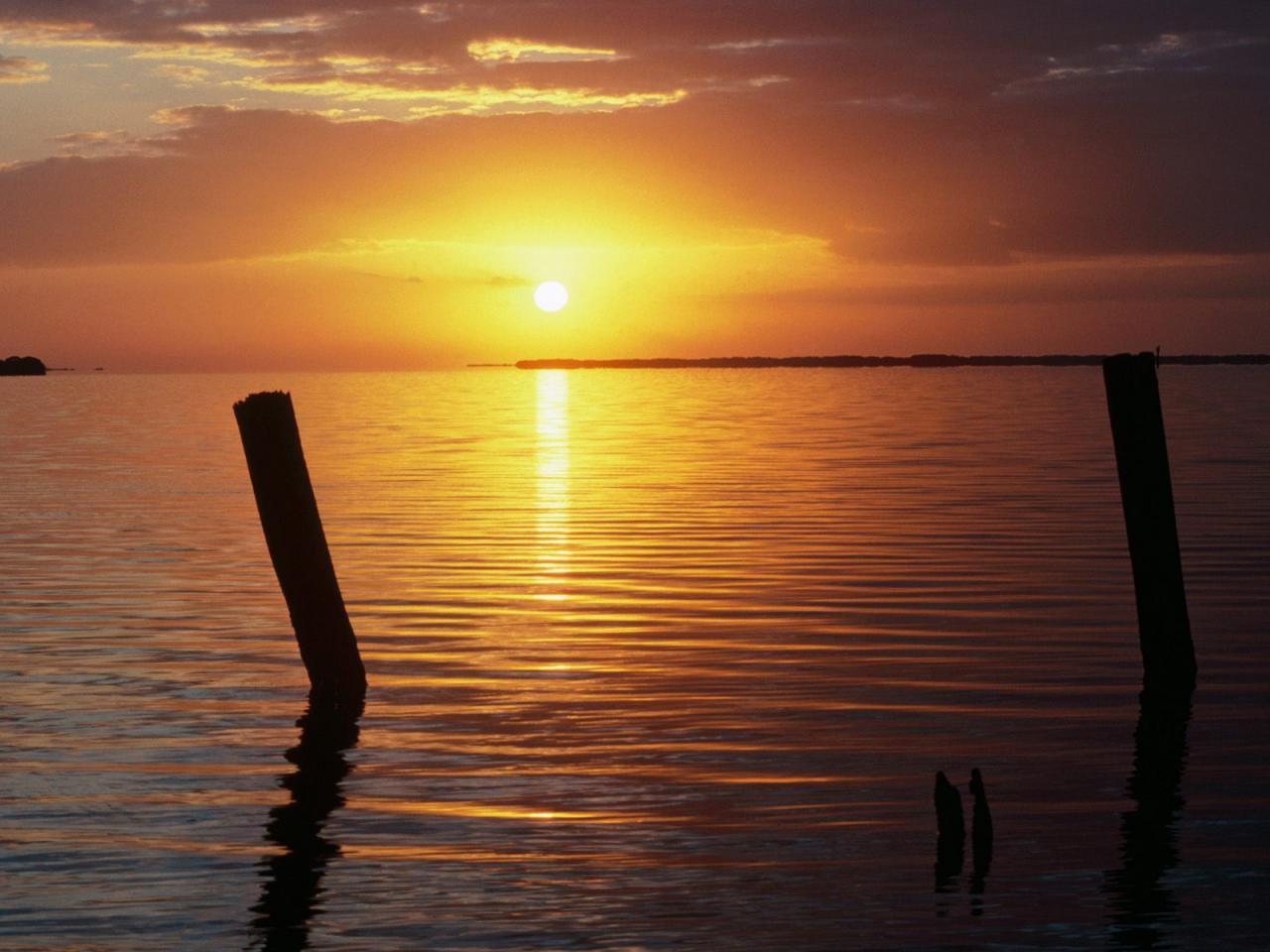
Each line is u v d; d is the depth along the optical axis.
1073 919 6.84
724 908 6.99
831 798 8.61
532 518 22.75
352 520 22.53
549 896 7.14
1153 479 11.07
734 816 8.30
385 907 7.02
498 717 10.45
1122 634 13.24
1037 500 24.73
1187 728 10.04
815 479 29.41
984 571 16.91
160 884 7.30
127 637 13.20
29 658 12.26
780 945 6.58
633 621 14.04
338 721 10.32
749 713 10.55
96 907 7.01
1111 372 11.12
